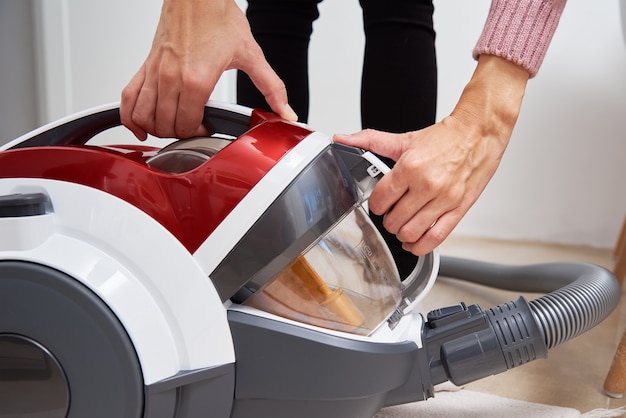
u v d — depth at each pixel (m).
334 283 0.50
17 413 0.44
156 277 0.44
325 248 0.50
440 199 0.52
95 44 1.40
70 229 0.45
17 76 1.37
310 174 0.46
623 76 1.60
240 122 0.53
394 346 0.50
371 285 0.53
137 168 0.46
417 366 0.54
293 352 0.46
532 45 0.55
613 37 1.59
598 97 1.63
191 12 0.50
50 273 0.43
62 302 0.43
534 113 1.67
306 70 0.89
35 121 1.40
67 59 1.40
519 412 0.66
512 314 0.56
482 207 1.75
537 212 1.71
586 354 0.87
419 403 0.68
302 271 0.48
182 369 0.44
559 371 0.80
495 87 0.55
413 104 0.79
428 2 0.79
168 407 0.44
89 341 0.43
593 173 1.66
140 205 0.45
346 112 1.78
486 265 1.14
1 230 0.43
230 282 0.45
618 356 0.72
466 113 0.54
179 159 0.53
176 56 0.50
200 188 0.45
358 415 0.50
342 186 0.49
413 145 0.53
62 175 0.46
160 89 0.50
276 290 0.48
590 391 0.74
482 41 0.56
